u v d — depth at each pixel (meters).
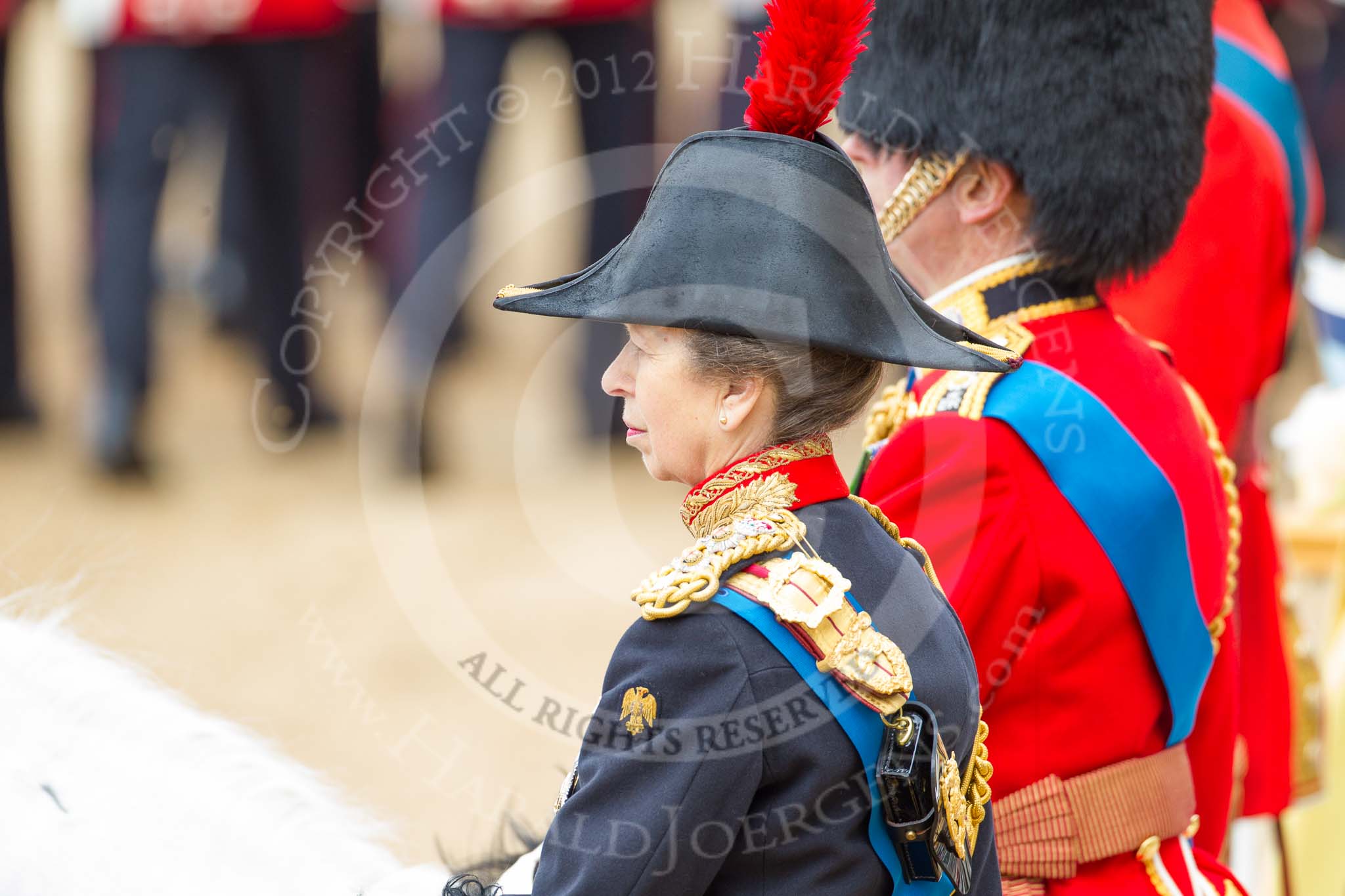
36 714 4.19
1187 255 7.73
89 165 19.20
